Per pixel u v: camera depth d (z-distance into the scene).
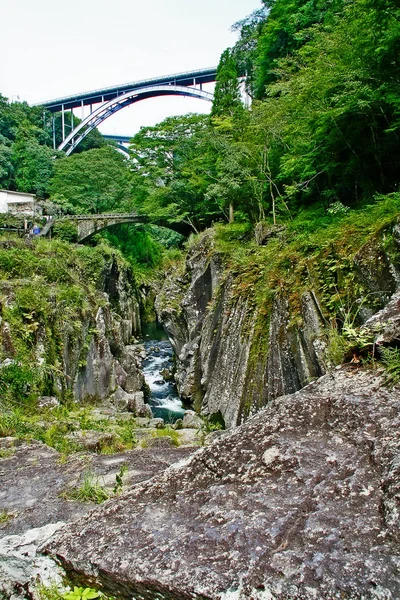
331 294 9.05
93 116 76.25
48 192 55.00
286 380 10.30
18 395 10.51
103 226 40.16
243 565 1.66
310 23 23.00
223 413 13.12
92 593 1.80
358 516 1.83
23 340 11.91
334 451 2.30
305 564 1.62
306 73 14.88
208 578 1.63
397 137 12.19
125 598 1.76
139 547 1.88
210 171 28.12
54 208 43.59
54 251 20.45
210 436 8.20
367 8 10.69
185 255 26.20
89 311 15.92
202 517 1.99
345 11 12.84
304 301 9.71
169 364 26.92
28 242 20.91
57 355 13.10
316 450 2.32
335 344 5.84
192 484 2.29
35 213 39.53
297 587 1.53
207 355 16.19
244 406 11.70
